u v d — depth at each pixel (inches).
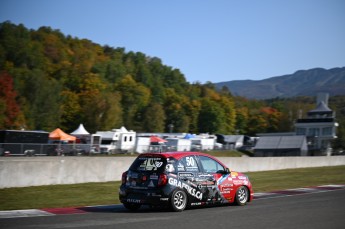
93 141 1985.7
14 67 4003.4
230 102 5039.4
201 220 356.8
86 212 407.2
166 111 4682.6
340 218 374.0
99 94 3587.6
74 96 3656.5
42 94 3383.4
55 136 1844.2
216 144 2763.3
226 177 449.4
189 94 6264.8
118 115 3521.2
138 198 402.9
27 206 444.8
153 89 5221.5
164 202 397.1
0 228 310.7
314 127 3213.6
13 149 1464.1
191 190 415.8
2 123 2652.6
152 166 409.1
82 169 685.3
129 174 417.1
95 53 6314.0
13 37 4367.6
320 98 3501.5
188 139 2306.8
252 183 772.0
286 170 1134.4
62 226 321.4
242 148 2950.3
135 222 343.9
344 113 6254.9
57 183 644.7
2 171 577.6
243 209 430.3
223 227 325.1
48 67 4475.9
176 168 410.3
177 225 330.6
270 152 2583.7
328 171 1092.5
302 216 384.5
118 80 5236.2
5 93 2807.6
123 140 2076.8
